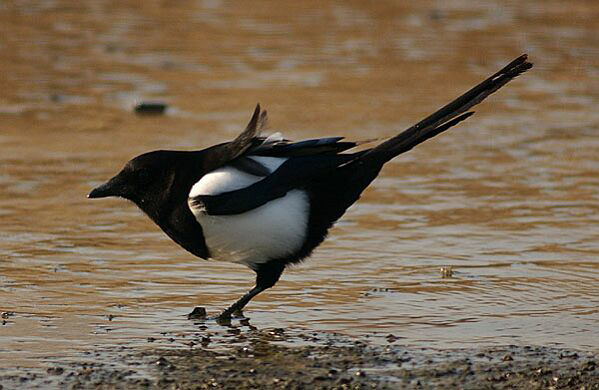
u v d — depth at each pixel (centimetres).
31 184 1499
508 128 1834
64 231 1313
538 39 2533
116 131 1770
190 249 1036
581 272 1170
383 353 945
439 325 1020
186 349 961
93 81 2108
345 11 2852
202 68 2230
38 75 2144
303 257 1026
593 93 2091
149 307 1074
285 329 1014
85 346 965
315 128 1773
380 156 1011
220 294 1116
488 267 1189
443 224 1345
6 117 1850
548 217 1370
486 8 2906
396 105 1938
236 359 934
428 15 2808
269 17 2759
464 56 2350
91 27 2602
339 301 1091
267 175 988
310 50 2398
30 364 920
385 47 2436
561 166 1609
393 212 1395
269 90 2050
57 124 1814
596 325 1016
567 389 863
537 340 980
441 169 1597
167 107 1914
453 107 1027
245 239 1002
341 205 1016
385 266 1195
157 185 1026
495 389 865
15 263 1195
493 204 1427
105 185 1038
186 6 2892
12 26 2588
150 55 2336
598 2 3003
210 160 1012
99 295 1104
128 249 1254
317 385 871
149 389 865
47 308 1062
